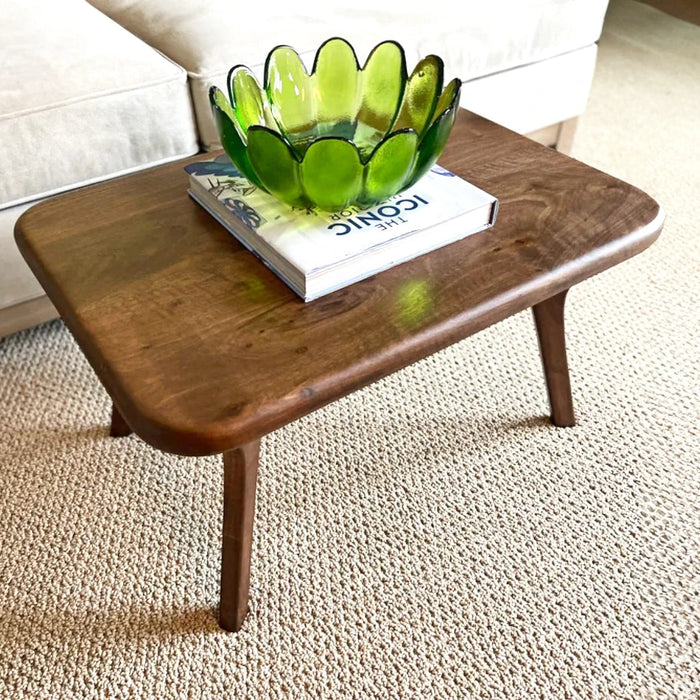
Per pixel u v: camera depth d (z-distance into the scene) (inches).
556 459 42.5
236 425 22.9
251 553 34.2
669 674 32.7
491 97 59.3
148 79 43.8
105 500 39.9
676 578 36.6
